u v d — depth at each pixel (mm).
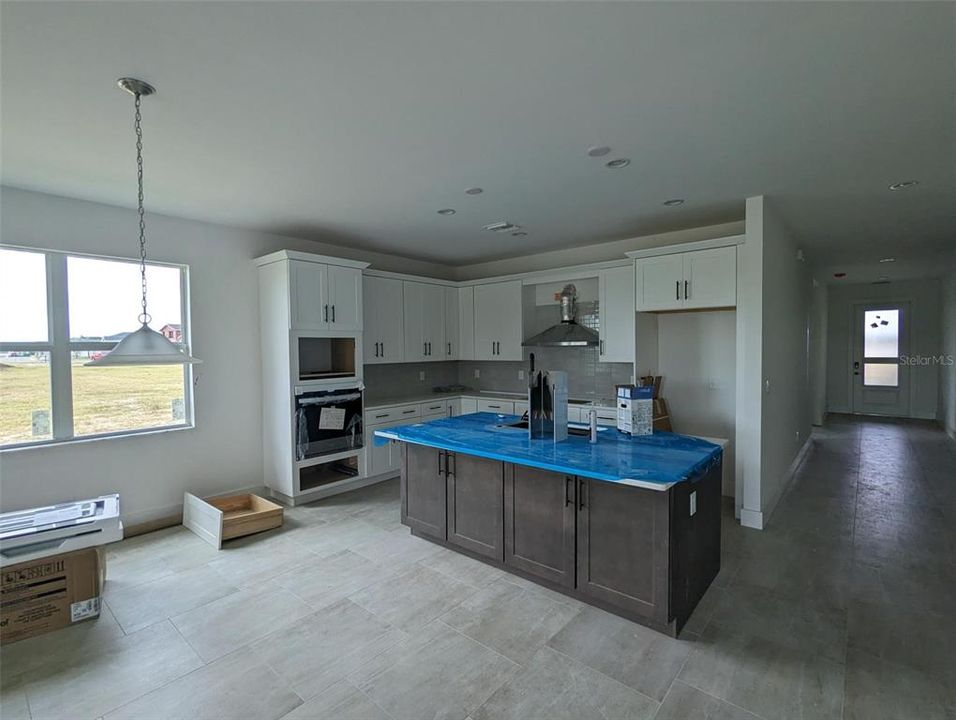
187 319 4137
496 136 2570
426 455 3391
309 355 4879
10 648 2324
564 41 1760
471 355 6078
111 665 2199
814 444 6734
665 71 1966
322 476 4758
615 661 2188
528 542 2818
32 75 1937
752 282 3666
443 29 1678
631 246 5020
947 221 4324
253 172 3043
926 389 8719
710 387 4703
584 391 5504
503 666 2162
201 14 1576
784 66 1931
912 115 2348
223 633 2432
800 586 2842
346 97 2154
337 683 2066
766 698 1947
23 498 3338
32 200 3344
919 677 2057
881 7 1579
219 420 4305
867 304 9195
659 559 2305
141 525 3795
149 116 2305
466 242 5152
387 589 2846
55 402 3496
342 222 4285
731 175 3168
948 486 4770
